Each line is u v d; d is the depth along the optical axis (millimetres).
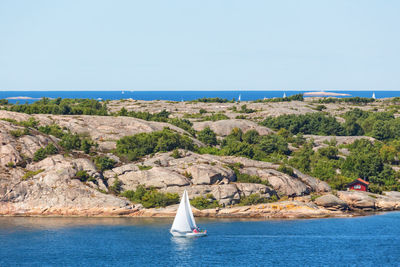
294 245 135875
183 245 134875
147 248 132625
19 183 163875
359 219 165875
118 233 144625
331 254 128500
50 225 152125
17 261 121688
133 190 171250
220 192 169375
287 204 170375
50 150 178250
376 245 136000
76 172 169875
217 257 126062
